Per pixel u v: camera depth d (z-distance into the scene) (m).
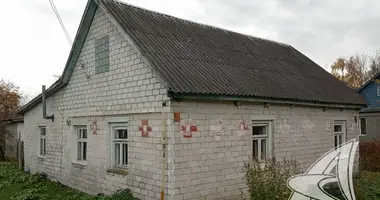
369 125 21.38
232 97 8.55
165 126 7.89
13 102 24.64
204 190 8.27
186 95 7.60
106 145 9.93
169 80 7.64
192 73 8.59
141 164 8.60
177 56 9.21
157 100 8.16
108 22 10.13
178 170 7.80
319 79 13.88
